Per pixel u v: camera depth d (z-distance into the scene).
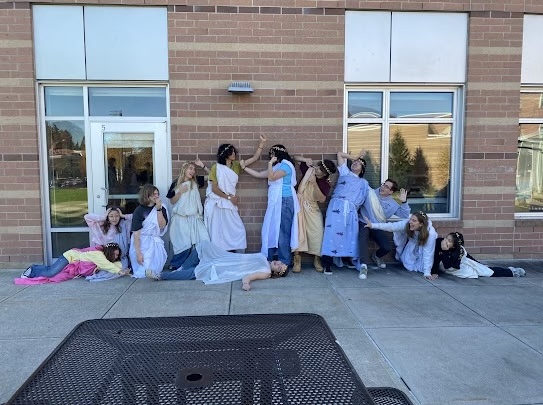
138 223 5.61
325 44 6.14
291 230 5.83
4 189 5.95
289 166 5.85
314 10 6.09
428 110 6.50
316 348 2.10
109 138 6.18
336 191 5.99
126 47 5.98
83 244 6.25
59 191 6.20
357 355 3.47
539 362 3.36
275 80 6.12
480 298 4.86
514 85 6.37
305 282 5.47
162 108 6.18
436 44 6.28
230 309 4.48
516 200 6.70
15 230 5.99
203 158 6.14
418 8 6.16
